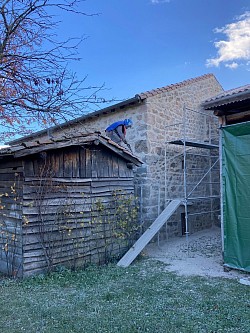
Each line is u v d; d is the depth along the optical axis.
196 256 6.53
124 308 3.59
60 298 3.98
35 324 3.19
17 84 3.33
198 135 9.90
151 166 8.02
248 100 4.82
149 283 4.61
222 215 5.38
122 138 8.04
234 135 5.15
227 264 5.21
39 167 5.20
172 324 3.12
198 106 10.08
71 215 5.58
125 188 6.84
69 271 5.20
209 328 3.03
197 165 9.90
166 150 8.52
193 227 9.70
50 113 3.35
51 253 5.22
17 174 5.10
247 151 4.95
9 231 5.26
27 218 4.98
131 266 5.71
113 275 5.07
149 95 7.95
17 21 3.29
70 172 5.66
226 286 4.41
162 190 8.31
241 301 3.78
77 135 5.68
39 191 5.16
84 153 5.96
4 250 5.38
